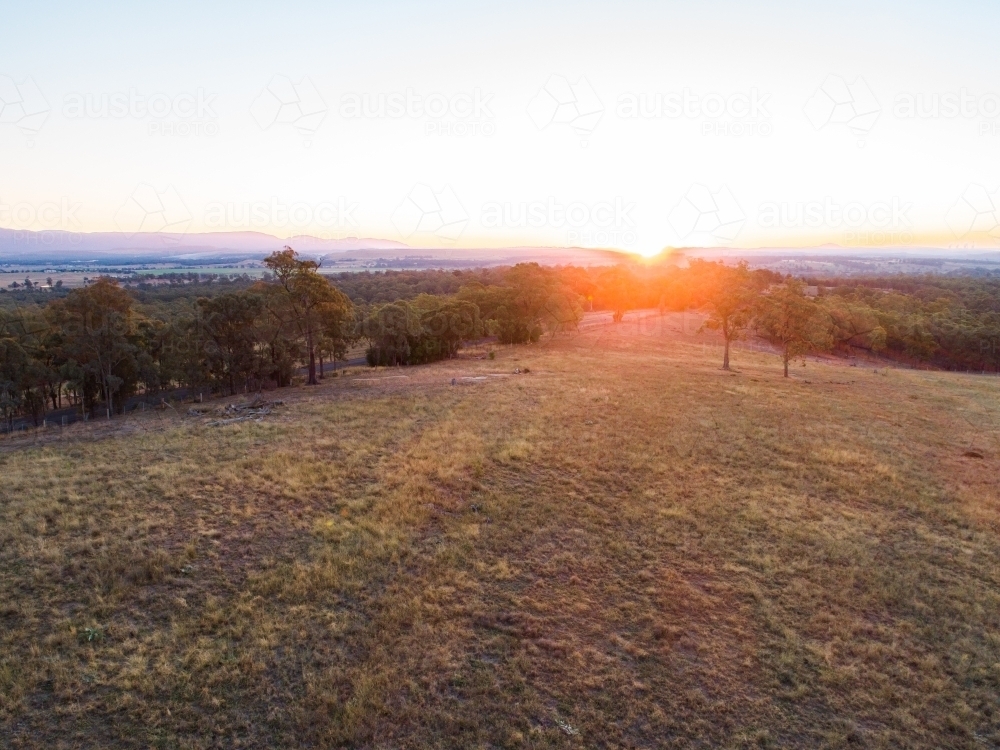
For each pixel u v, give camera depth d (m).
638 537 15.55
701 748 8.86
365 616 11.61
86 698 9.18
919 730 9.40
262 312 40.91
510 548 14.64
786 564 14.46
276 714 9.08
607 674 10.30
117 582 12.14
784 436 26.34
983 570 14.77
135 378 40.56
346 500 16.92
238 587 12.37
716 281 50.38
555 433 24.58
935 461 24.14
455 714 9.25
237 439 22.69
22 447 21.88
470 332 60.59
